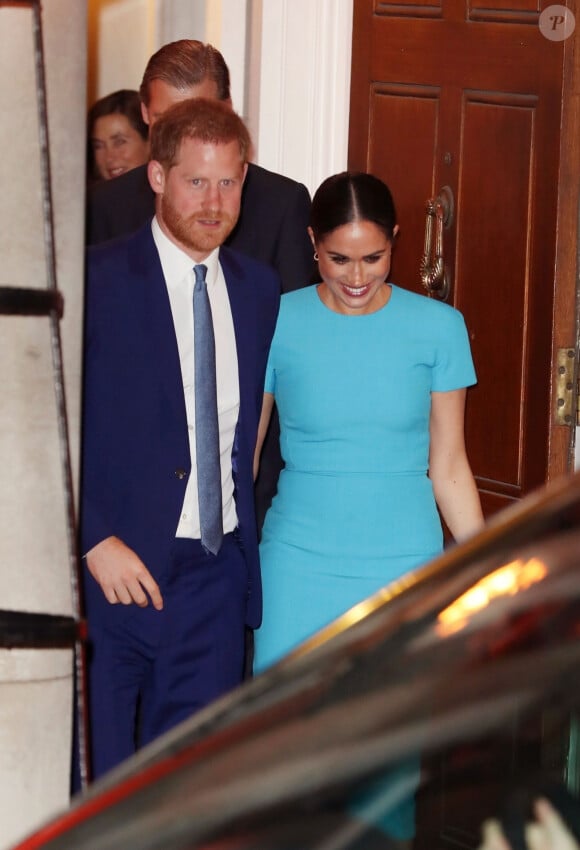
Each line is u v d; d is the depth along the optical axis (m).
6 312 7.05
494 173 16.56
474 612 5.75
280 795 5.30
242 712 5.71
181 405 12.05
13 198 7.09
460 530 13.12
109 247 12.32
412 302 12.73
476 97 16.81
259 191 14.70
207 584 12.41
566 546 5.88
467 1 16.89
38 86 7.04
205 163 11.75
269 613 12.77
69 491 7.23
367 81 18.19
